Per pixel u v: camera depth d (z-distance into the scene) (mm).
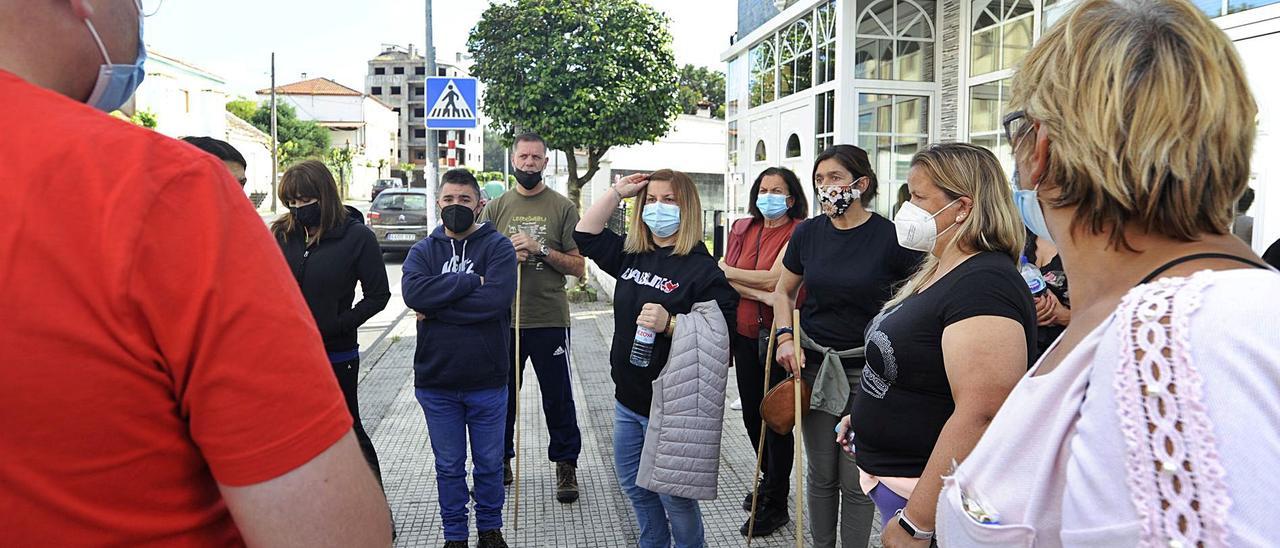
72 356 749
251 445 813
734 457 4438
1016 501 970
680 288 2873
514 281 3393
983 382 1729
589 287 9719
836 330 2973
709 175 22109
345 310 3287
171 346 797
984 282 1853
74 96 923
